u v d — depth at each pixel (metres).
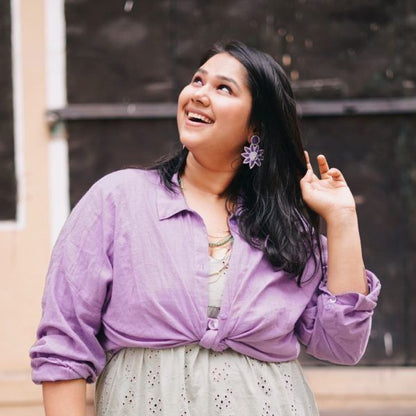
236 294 2.41
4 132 5.70
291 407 2.47
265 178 2.62
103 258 2.40
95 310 2.39
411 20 5.78
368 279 2.63
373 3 5.77
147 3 5.75
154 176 2.54
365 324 2.55
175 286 2.36
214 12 5.75
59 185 5.71
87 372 2.38
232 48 2.58
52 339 2.36
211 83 2.54
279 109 2.59
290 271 2.51
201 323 2.36
